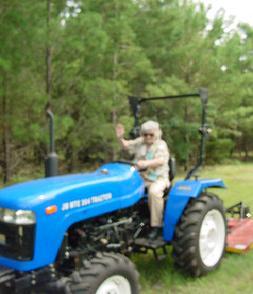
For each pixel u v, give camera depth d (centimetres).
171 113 1568
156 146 444
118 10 1232
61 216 329
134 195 397
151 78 1521
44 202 319
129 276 342
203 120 458
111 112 1293
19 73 965
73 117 1235
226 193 980
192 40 1648
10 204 318
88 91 1116
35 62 1027
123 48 1349
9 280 308
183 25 1630
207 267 439
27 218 311
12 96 979
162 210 429
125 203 385
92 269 319
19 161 1165
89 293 312
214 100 1672
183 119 1595
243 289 410
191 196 425
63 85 1112
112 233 383
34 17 955
